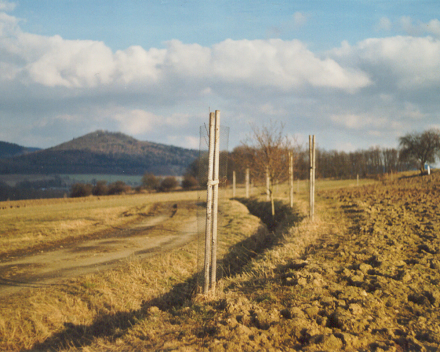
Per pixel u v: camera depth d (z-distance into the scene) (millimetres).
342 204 20094
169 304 7281
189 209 29734
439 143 63531
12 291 7594
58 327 6012
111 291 7629
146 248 12641
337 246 8984
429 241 8914
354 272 6594
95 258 11023
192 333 4441
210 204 6168
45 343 5492
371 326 4324
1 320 5812
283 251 8922
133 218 23438
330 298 5191
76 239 15086
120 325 6078
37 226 17438
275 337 4062
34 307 6512
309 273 6387
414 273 6305
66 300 6969
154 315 5684
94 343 4961
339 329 4320
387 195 24250
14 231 16094
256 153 20812
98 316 6508
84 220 20484
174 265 9562
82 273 9102
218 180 6320
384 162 91188
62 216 22266
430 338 3986
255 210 26609
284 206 21875
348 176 90062
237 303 5230
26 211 29250
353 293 5457
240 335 4070
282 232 13359
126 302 7105
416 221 12148
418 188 29469
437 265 6793
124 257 11086
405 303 5113
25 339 5504
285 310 4766
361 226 11562
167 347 4027
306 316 4629
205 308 5340
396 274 6383
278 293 5621
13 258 11195
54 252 12172
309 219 13797
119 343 4555
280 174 20797
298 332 4191
